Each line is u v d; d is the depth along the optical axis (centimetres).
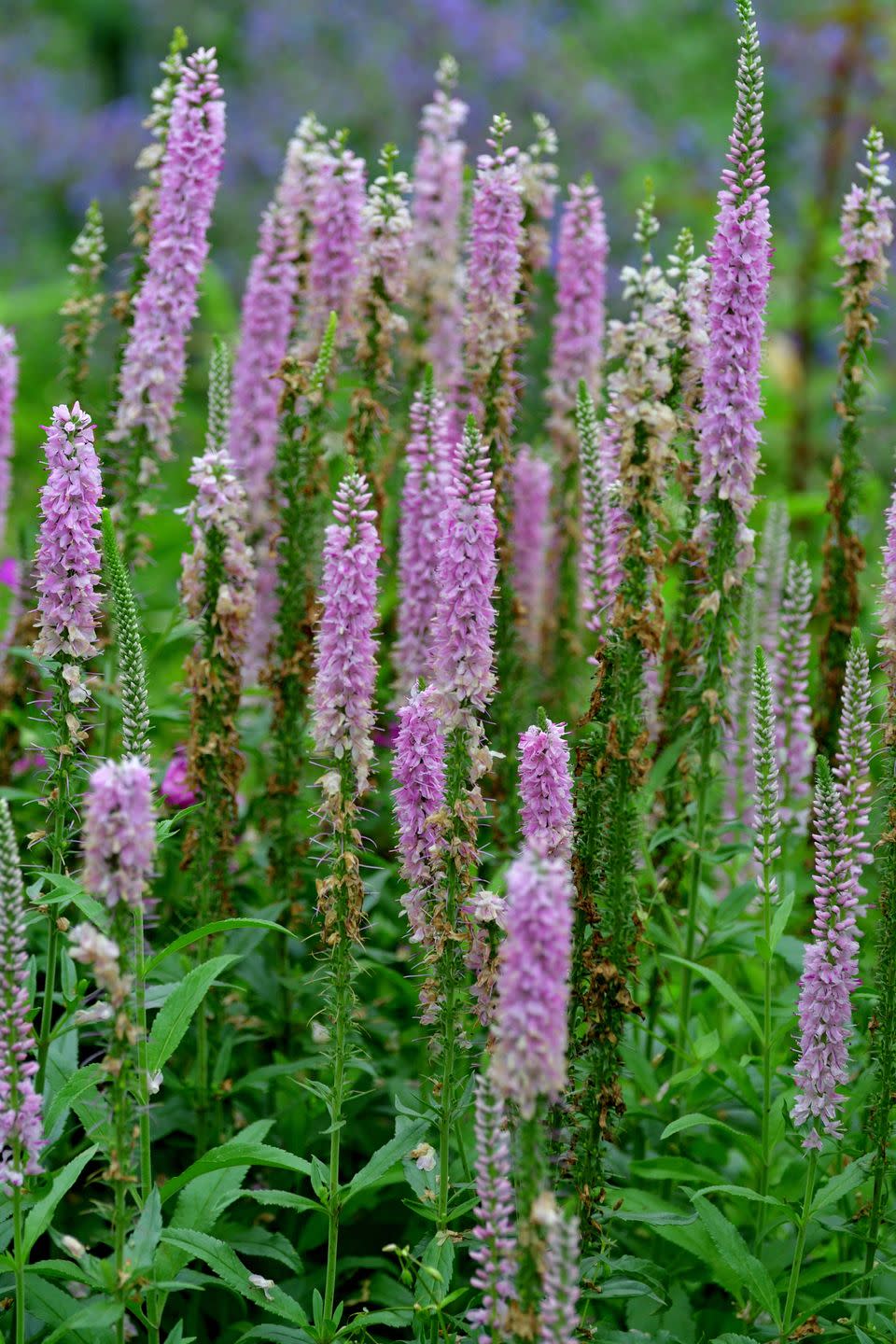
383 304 983
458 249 1098
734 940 886
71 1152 843
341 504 665
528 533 1075
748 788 1015
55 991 870
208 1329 843
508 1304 570
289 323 1069
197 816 873
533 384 1383
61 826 756
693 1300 833
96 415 1003
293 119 2066
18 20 2644
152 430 970
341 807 692
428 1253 683
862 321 927
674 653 923
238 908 977
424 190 1079
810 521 1449
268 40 2208
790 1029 855
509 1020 527
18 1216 621
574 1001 730
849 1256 800
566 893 525
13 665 1012
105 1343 685
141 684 665
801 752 1019
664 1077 892
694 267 811
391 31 2159
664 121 2086
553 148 1039
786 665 980
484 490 645
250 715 1096
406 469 1084
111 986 588
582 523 962
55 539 718
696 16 2283
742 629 1020
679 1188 848
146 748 667
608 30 2275
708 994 975
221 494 830
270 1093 918
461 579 647
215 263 1875
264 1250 759
